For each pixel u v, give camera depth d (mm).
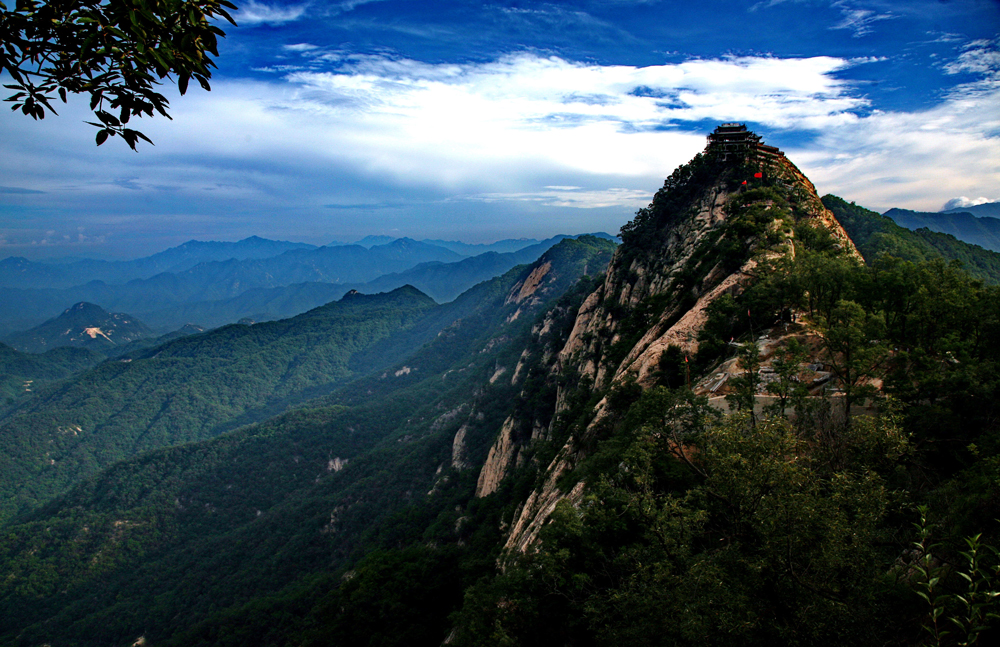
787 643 13695
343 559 111438
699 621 14211
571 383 81688
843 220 113562
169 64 6957
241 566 121500
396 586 54688
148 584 127875
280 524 133250
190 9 6570
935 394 24453
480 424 128375
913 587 13484
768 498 15016
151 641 104188
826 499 14711
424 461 134875
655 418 25750
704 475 19250
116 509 172875
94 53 6852
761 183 79250
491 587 32312
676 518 18141
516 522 55000
